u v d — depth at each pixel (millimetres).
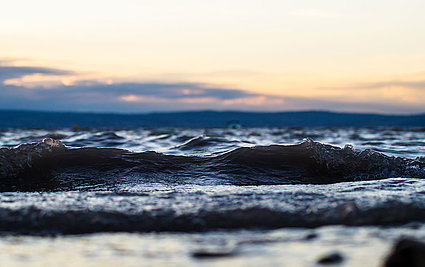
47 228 3070
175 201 3660
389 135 16953
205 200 3680
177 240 2801
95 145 9789
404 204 3486
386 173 6094
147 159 6254
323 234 2852
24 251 2604
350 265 2246
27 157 5875
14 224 3125
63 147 6383
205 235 2902
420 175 6004
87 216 3246
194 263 2334
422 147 9742
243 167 6031
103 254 2531
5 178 5453
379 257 2357
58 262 2412
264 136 15945
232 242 2719
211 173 5848
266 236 2840
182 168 6035
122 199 3750
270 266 2258
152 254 2510
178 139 11453
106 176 5641
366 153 6352
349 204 3410
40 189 5078
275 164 6172
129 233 2977
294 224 3107
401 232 2879
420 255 2045
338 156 6320
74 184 5301
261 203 3547
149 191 4559
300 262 2301
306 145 6582
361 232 2885
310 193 3977
